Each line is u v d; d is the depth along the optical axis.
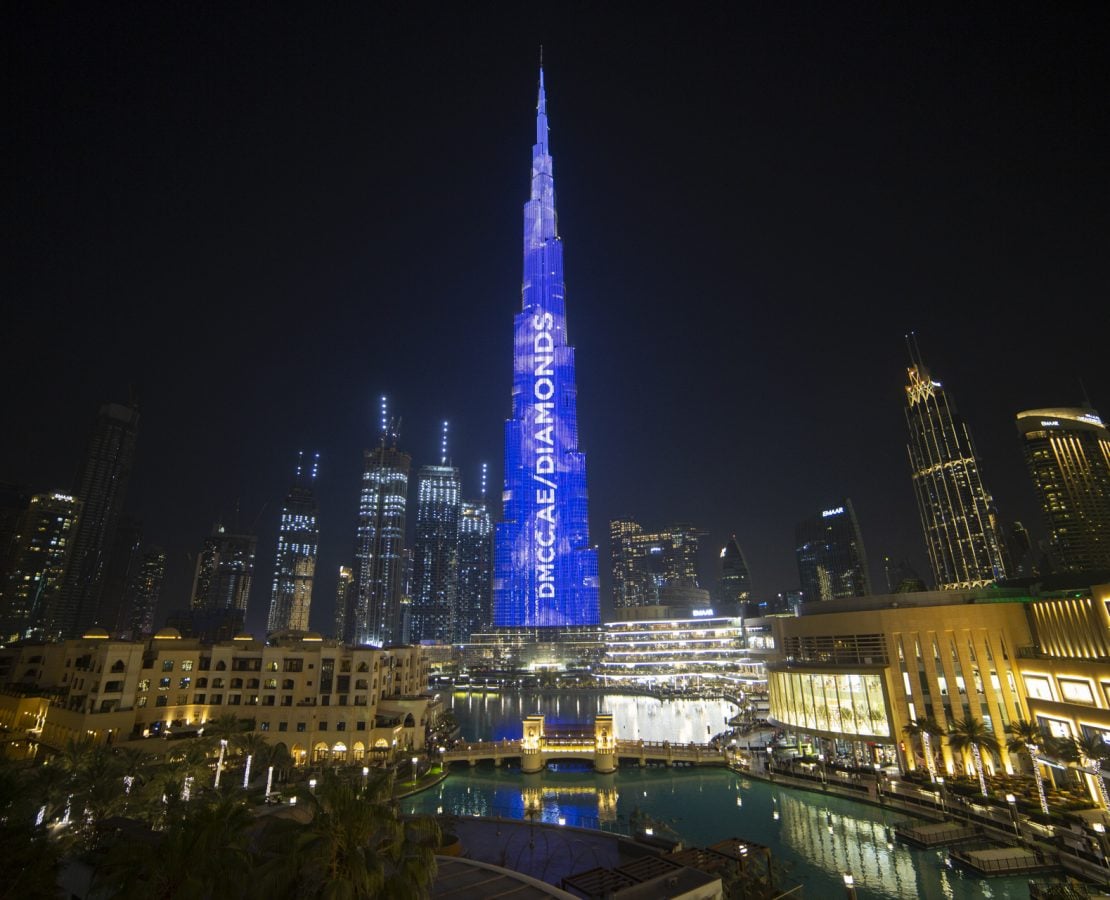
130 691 124.19
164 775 78.94
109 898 34.09
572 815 101.12
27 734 128.50
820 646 127.56
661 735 188.12
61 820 73.50
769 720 138.75
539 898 44.66
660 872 51.09
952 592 129.25
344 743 128.88
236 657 136.25
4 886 36.66
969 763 103.12
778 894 55.56
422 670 184.38
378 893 32.56
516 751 137.75
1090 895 61.09
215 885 32.84
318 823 34.19
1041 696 103.19
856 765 114.38
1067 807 83.75
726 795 110.69
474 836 75.88
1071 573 134.38
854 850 80.50
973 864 71.06
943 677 111.06
